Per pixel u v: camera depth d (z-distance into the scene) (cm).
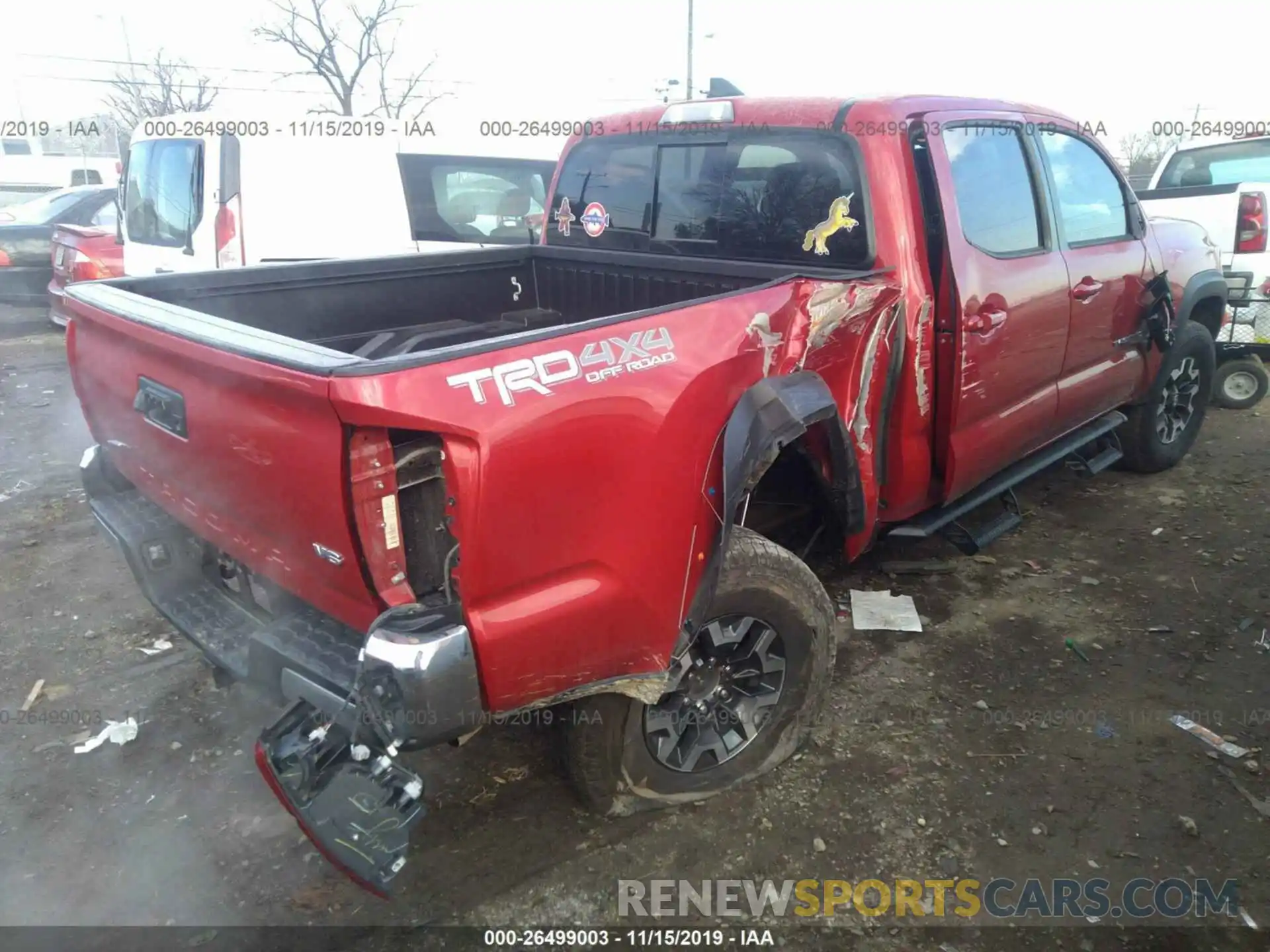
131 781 297
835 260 329
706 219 370
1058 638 374
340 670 210
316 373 181
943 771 298
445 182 678
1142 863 260
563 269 416
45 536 481
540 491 202
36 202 1109
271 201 601
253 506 219
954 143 335
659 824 277
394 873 202
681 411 226
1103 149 434
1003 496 411
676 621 236
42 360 891
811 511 336
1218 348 677
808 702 295
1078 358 413
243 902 251
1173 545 454
